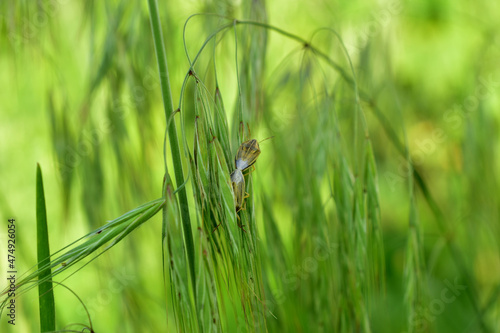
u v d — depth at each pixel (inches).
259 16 11.8
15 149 13.3
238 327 10.1
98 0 12.7
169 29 12.6
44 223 9.9
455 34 16.2
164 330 13.5
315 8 14.5
